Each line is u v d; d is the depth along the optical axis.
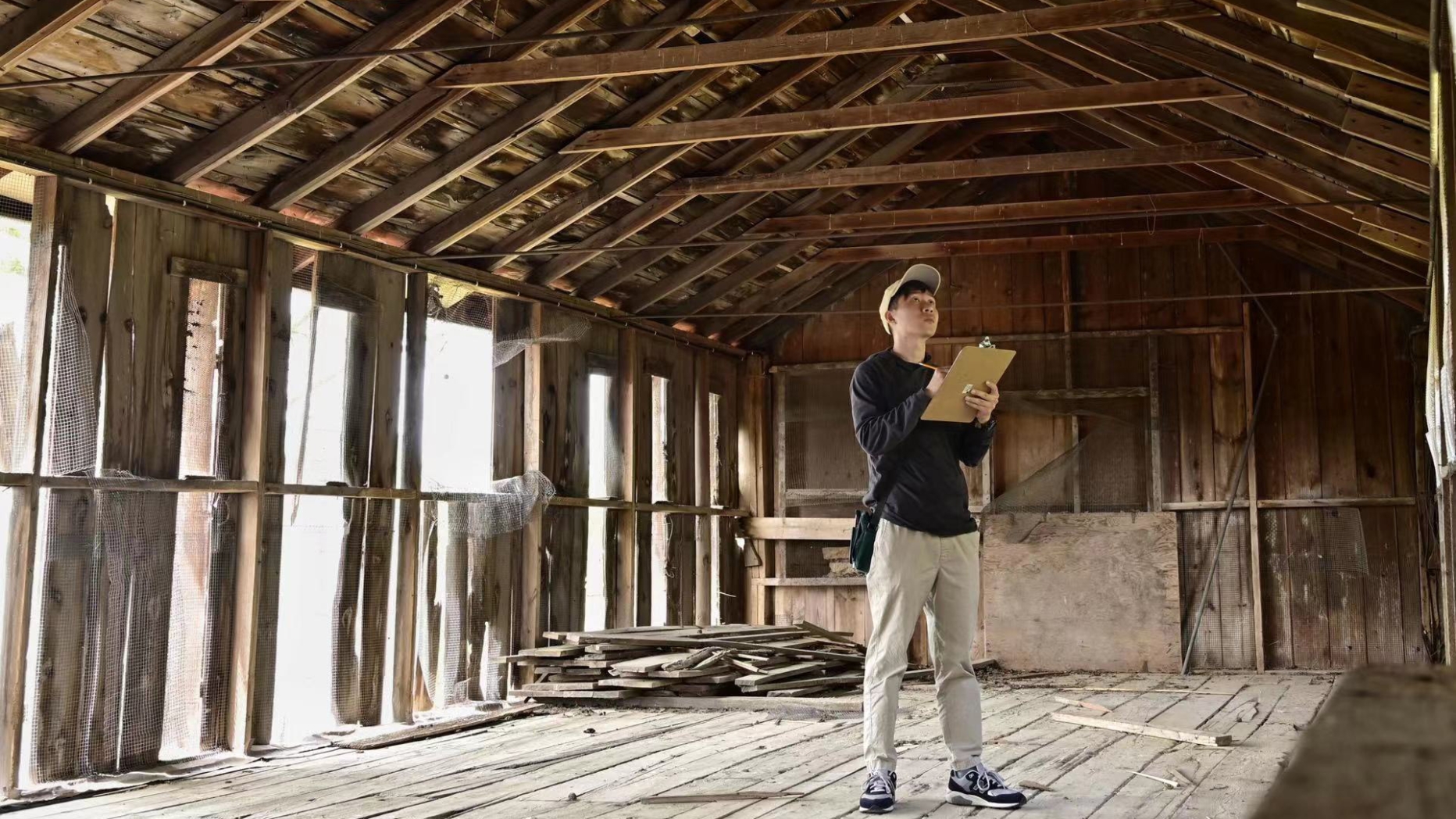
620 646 6.70
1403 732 0.39
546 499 7.18
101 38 4.30
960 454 3.71
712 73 6.33
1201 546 8.84
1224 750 4.69
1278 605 8.65
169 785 4.39
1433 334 3.87
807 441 9.80
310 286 5.83
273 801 4.00
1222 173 7.00
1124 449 9.05
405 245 6.45
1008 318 9.40
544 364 7.38
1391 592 8.38
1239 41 4.50
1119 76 6.15
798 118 5.81
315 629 5.62
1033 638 9.00
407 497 6.19
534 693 6.62
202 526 5.11
